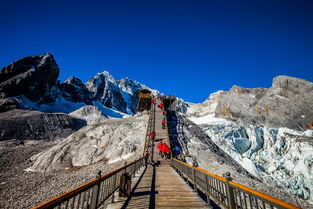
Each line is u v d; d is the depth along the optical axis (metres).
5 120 51.06
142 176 11.02
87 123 71.75
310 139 29.97
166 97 40.69
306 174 24.14
